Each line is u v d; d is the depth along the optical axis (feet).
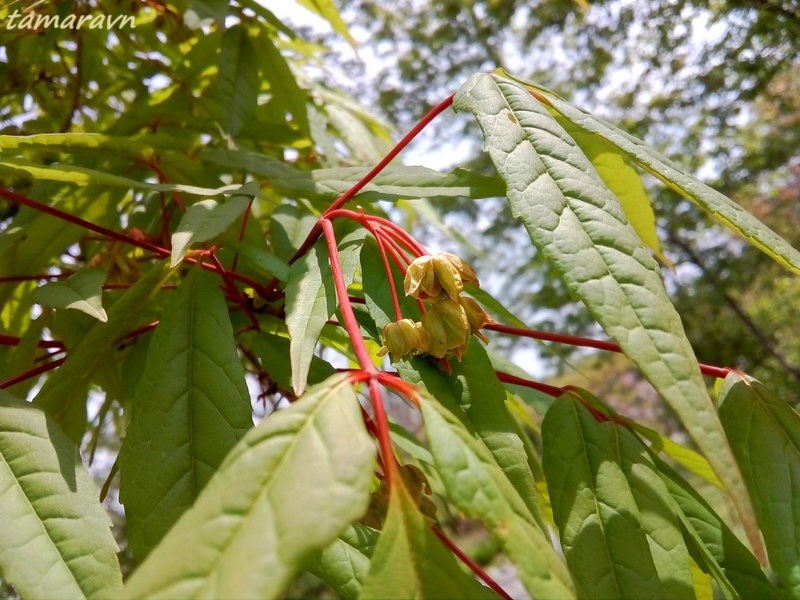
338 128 0.83
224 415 0.35
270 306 0.49
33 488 0.31
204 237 0.38
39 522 0.30
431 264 0.34
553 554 0.23
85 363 0.44
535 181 0.32
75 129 0.84
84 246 0.74
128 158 0.59
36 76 0.77
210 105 0.76
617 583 0.31
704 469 0.44
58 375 0.42
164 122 0.71
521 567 0.21
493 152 0.33
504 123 0.34
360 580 0.33
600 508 0.34
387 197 0.47
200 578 0.19
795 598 0.32
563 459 0.36
